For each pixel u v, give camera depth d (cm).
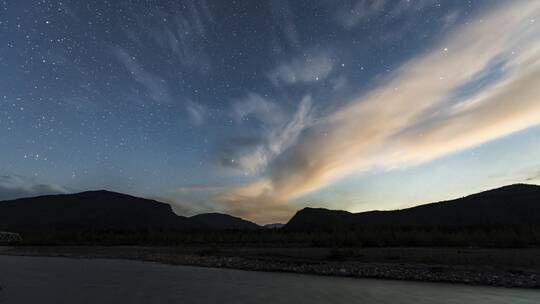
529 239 4775
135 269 3644
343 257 3869
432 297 2083
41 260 4741
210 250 5194
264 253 4572
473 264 3188
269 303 1933
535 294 2181
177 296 2144
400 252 3997
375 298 2053
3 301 2048
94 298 2106
